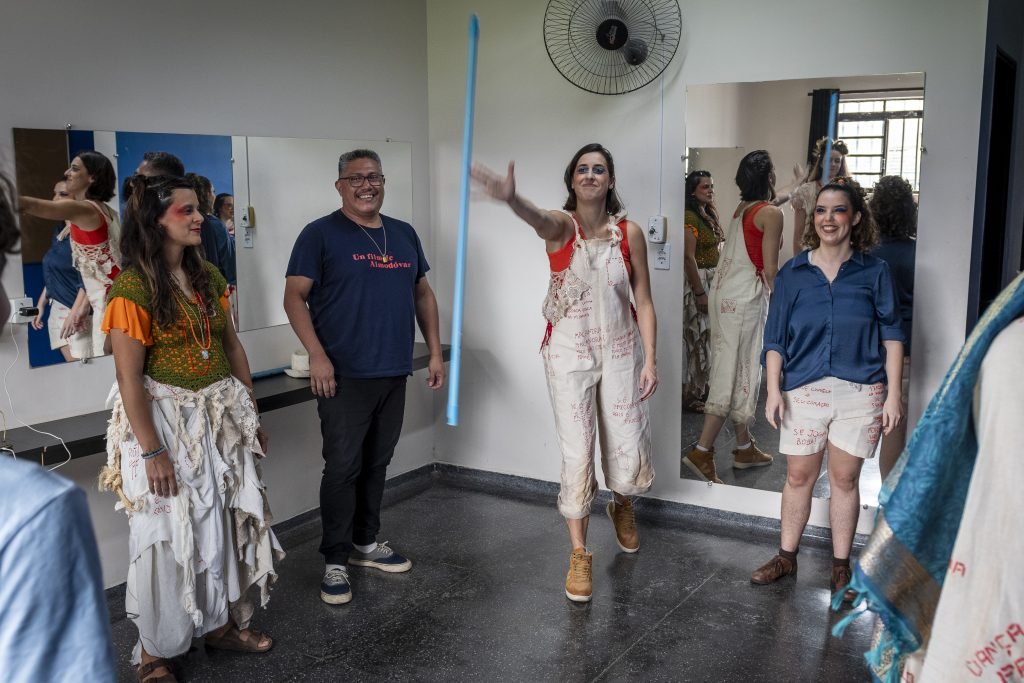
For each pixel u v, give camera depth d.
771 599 3.07
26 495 0.69
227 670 2.64
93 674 0.71
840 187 2.93
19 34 2.65
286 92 3.54
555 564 3.39
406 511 3.99
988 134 3.28
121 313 2.33
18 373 2.73
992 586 0.82
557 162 3.96
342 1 3.76
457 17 4.13
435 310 3.41
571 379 3.04
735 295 3.59
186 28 3.14
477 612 3.01
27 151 2.69
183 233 2.40
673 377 3.78
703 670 2.62
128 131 2.97
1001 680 0.82
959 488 0.91
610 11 3.68
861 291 2.94
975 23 3.07
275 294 3.54
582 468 3.05
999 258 4.14
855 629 2.84
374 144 3.97
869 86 3.25
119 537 3.06
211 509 2.47
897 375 2.93
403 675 2.61
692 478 3.81
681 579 3.24
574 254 3.01
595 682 2.56
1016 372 0.82
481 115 4.13
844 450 2.97
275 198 3.51
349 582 3.25
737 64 3.48
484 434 4.36
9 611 0.67
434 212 4.34
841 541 3.04
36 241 2.72
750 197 3.51
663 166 3.69
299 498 3.81
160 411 2.41
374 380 3.12
